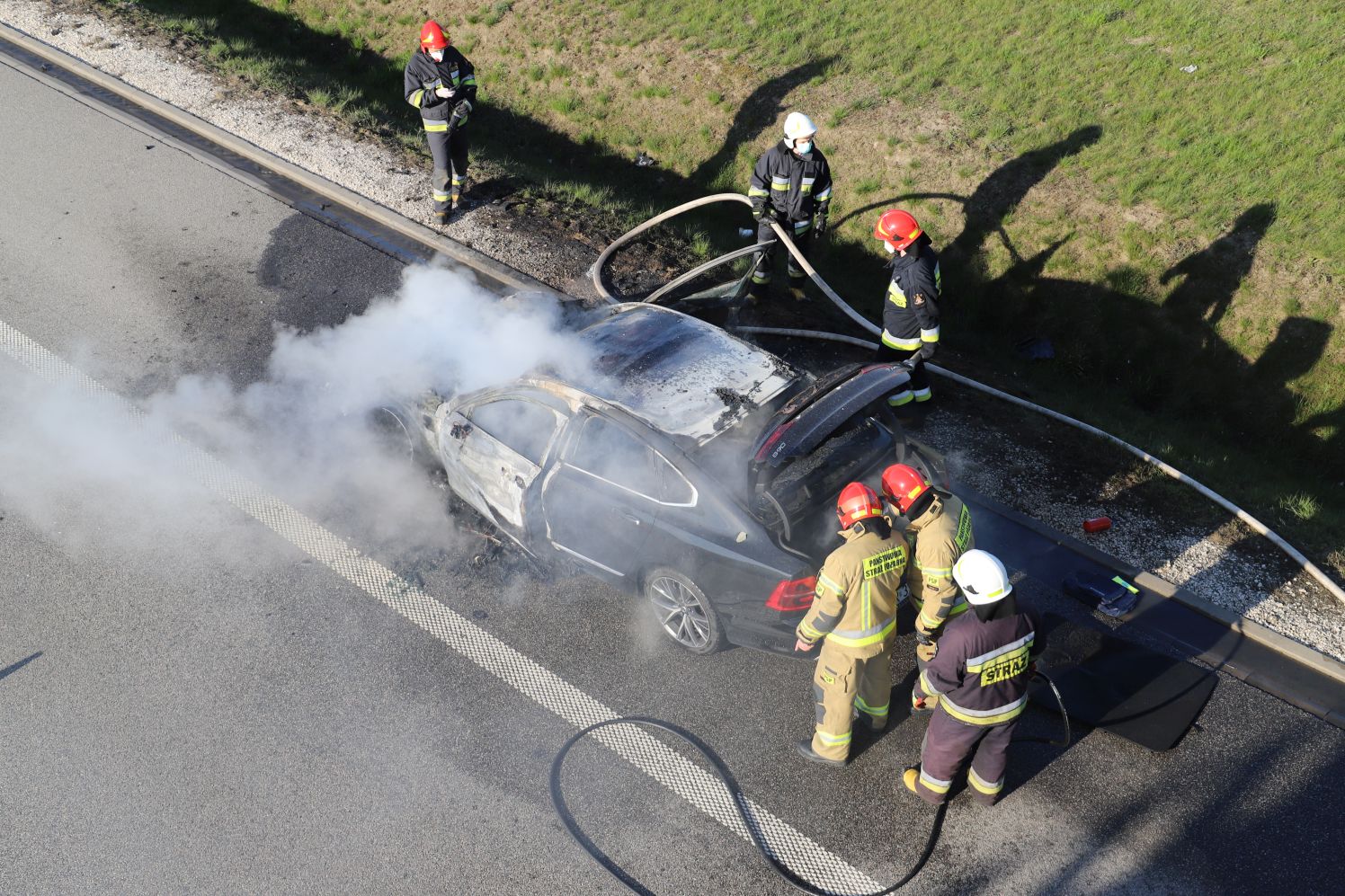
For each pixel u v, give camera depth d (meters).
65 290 8.49
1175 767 4.85
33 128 10.95
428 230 9.54
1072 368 10.05
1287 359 9.48
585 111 13.98
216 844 4.51
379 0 16.50
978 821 4.64
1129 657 5.41
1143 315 10.08
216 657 5.43
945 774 4.45
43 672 5.31
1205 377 9.66
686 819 4.66
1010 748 4.98
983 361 9.80
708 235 10.64
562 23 15.24
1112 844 4.52
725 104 13.34
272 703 5.18
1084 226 10.69
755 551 4.82
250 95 11.91
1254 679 5.31
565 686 5.32
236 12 16.25
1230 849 4.48
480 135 13.80
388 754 4.93
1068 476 6.87
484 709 5.18
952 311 10.85
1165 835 4.55
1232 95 11.98
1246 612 5.70
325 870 4.41
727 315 8.47
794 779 4.84
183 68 12.39
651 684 5.33
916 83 12.99
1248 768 4.84
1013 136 11.87
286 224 9.59
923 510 4.59
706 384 5.48
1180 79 12.39
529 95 14.45
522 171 11.12
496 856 4.48
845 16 14.63
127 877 4.37
